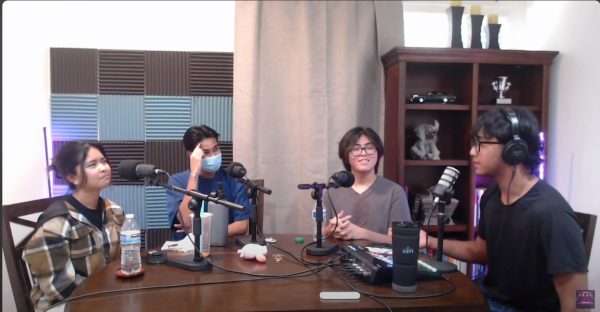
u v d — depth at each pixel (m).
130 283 1.24
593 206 2.23
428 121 2.74
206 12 2.74
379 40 2.64
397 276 1.18
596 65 2.22
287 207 2.69
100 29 2.65
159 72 2.62
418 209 2.35
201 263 1.37
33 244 1.44
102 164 1.64
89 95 2.57
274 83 2.63
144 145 2.62
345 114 2.64
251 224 1.78
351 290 1.19
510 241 1.47
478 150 1.46
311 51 2.58
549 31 2.60
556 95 2.52
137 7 2.68
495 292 1.56
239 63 2.55
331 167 2.65
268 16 2.61
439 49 2.36
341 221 1.75
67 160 1.60
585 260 1.27
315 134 2.60
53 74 2.53
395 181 2.46
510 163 1.37
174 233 2.07
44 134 2.42
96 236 1.62
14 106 2.28
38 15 2.49
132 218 1.43
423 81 2.73
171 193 2.04
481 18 2.52
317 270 1.36
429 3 2.86
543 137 2.51
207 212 1.63
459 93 2.69
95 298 1.12
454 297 1.15
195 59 2.64
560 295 1.29
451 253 1.73
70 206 1.59
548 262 1.29
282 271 1.35
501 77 2.57
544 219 1.33
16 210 1.72
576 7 2.36
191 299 1.12
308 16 2.58
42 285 1.44
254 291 1.18
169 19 2.71
